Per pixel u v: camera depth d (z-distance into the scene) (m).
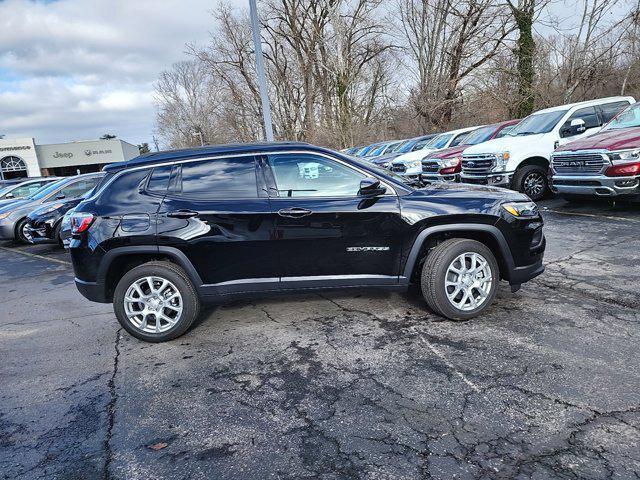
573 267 5.05
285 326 4.09
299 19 33.16
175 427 2.69
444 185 4.38
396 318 4.06
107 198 3.96
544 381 2.84
